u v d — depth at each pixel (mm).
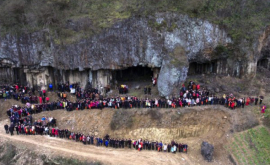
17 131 27828
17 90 33344
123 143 25969
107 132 27688
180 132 27484
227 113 27891
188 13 31453
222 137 26531
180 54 30062
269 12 33375
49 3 33594
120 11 32812
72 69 32812
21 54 33281
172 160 24141
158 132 27438
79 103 29688
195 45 32125
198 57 33031
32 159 24703
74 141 26953
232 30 32250
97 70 33156
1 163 25234
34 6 34000
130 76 37906
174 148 25000
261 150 24438
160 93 30625
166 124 27594
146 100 28875
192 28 31719
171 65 29312
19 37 32688
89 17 32656
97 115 28891
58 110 30297
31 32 32250
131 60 32438
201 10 31953
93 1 35062
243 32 32156
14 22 33156
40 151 25062
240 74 33531
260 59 37750
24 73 35344
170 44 31094
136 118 28062
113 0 34844
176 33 31078
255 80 33562
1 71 35812
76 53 31906
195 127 27641
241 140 25641
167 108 28734
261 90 32094
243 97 30688
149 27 31281
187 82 33312
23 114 29672
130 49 32000
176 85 29828
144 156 24656
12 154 25359
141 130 27641
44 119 28891
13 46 33188
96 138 26156
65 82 34406
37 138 27219
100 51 31828
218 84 32875
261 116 27500
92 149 25625
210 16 32000
